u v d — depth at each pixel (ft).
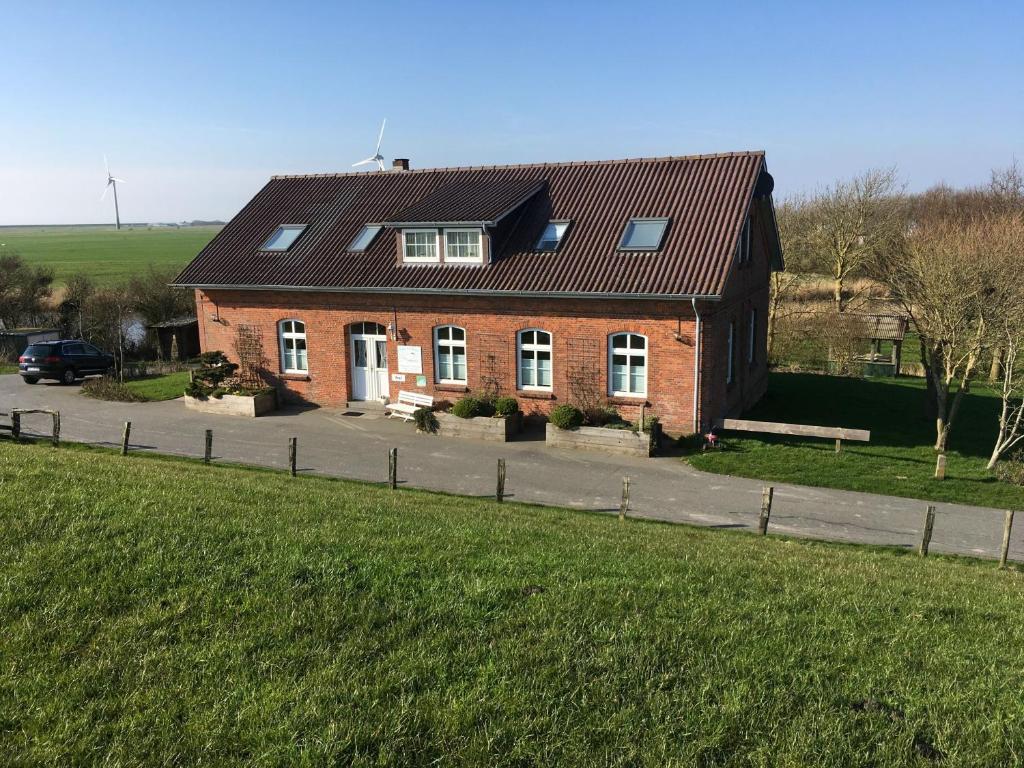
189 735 16.75
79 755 15.99
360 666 19.72
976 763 16.65
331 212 85.40
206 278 80.33
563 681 19.27
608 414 64.23
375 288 71.82
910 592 28.94
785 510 48.83
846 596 27.02
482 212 68.95
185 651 20.08
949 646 22.72
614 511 48.19
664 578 27.27
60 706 17.63
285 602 23.03
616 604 23.97
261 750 16.29
